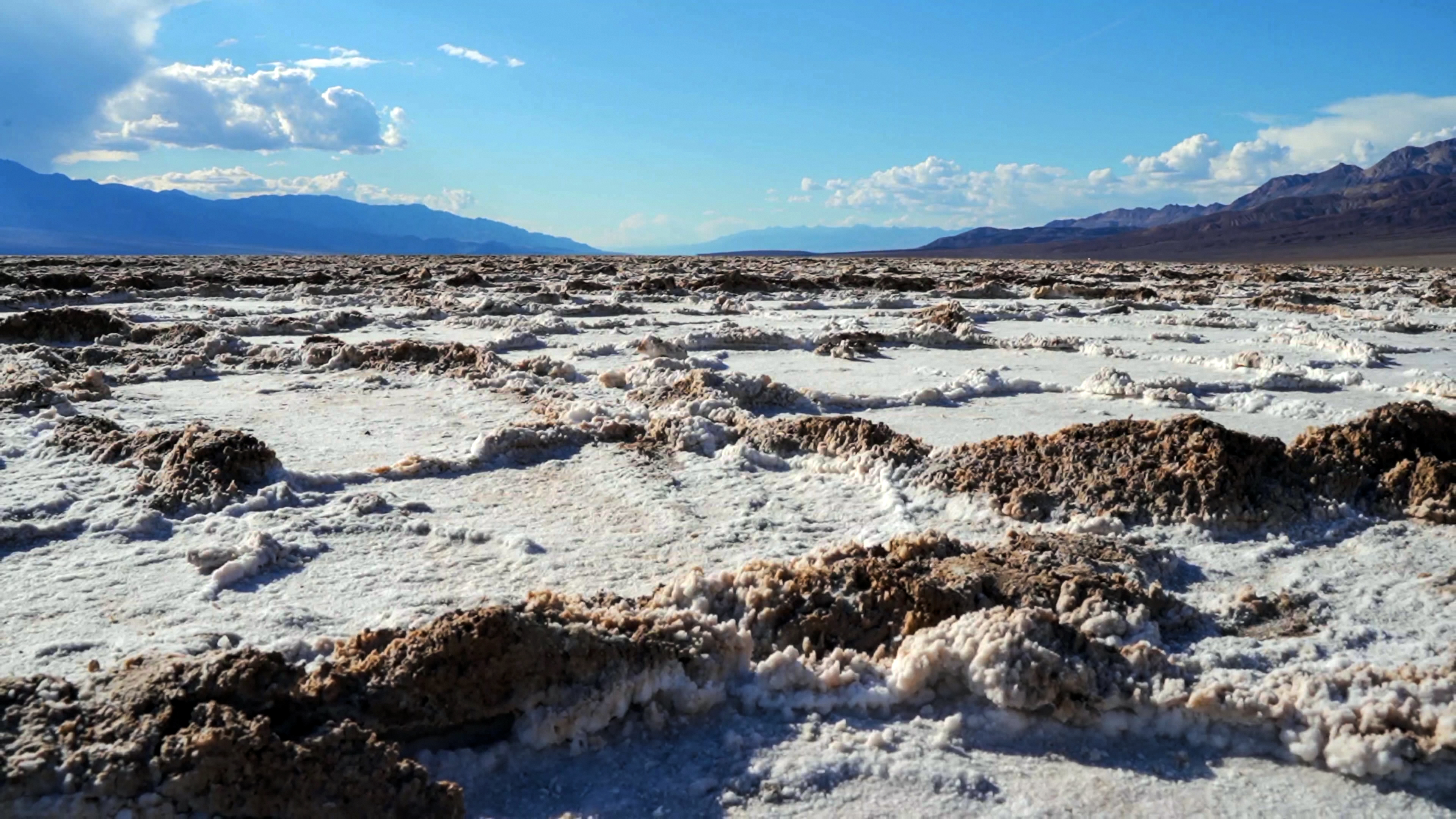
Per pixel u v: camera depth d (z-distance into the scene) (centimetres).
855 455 601
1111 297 2200
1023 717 303
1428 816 261
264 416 753
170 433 603
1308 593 404
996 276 3062
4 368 888
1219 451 505
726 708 309
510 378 895
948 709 310
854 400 843
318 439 678
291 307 1723
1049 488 518
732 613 367
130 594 396
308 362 995
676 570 433
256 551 427
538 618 318
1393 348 1292
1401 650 350
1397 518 496
